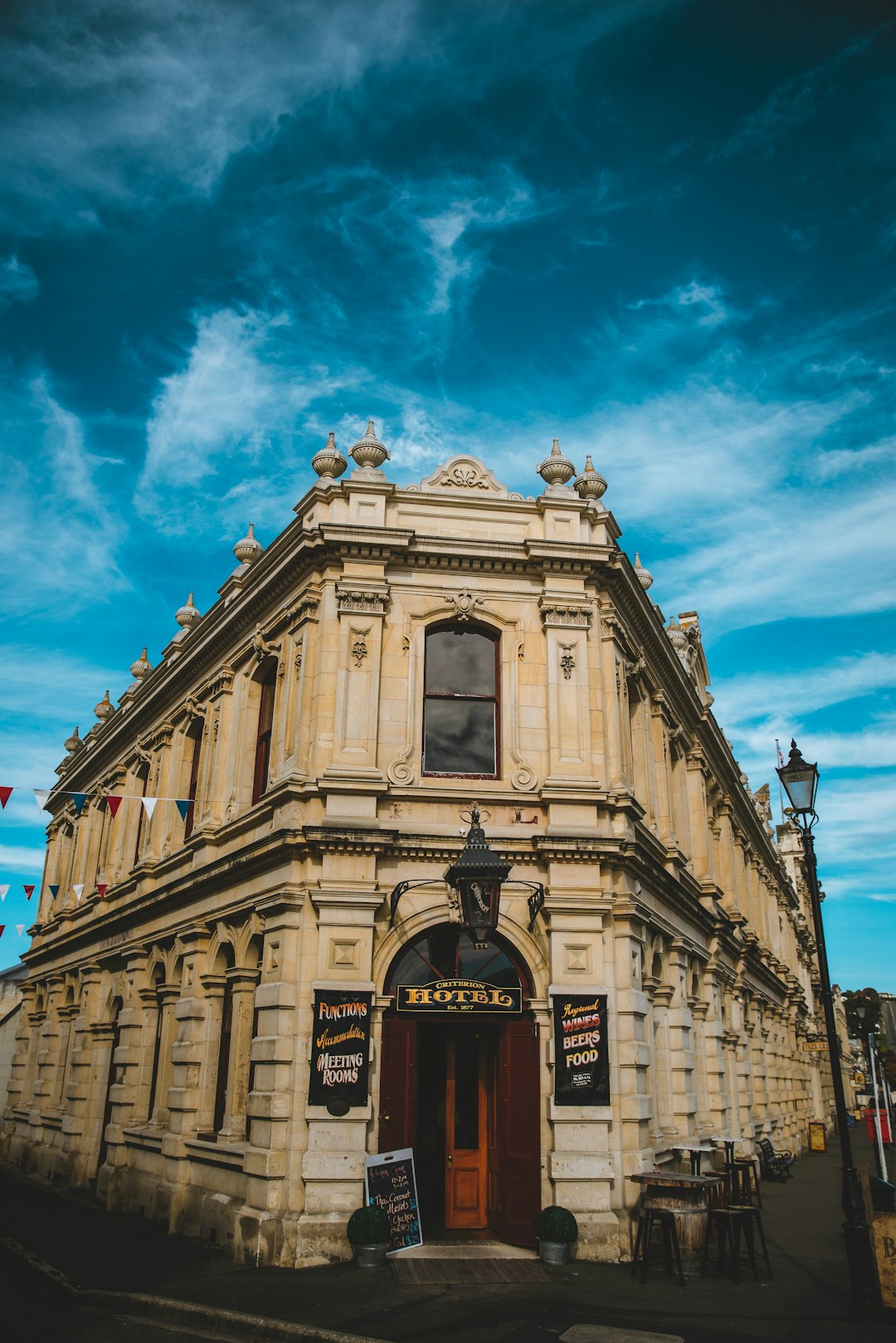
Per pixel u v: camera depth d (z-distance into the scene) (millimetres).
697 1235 16234
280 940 15914
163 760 25438
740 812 33969
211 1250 15875
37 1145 30031
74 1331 11398
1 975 49656
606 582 18562
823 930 14734
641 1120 16156
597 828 16766
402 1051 15539
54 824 38594
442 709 17656
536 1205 15117
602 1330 11211
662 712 23234
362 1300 12320
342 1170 14594
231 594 21984
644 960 18125
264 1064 15469
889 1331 11406
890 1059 77875
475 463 18922
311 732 17109
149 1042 22812
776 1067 38250
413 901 16141
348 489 18094
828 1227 19938
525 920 16391
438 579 17938
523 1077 15648
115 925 25938
